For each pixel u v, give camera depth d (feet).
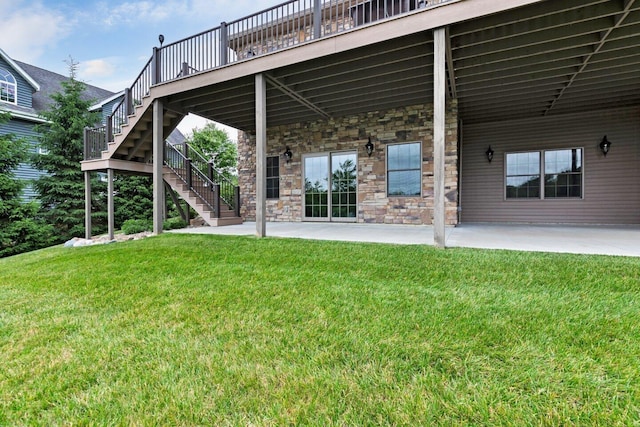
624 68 17.90
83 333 7.18
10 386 5.27
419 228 22.80
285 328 7.07
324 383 5.05
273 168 30.91
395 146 25.81
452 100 22.98
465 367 5.38
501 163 27.94
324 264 12.05
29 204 29.37
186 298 9.19
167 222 29.22
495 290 8.82
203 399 4.78
